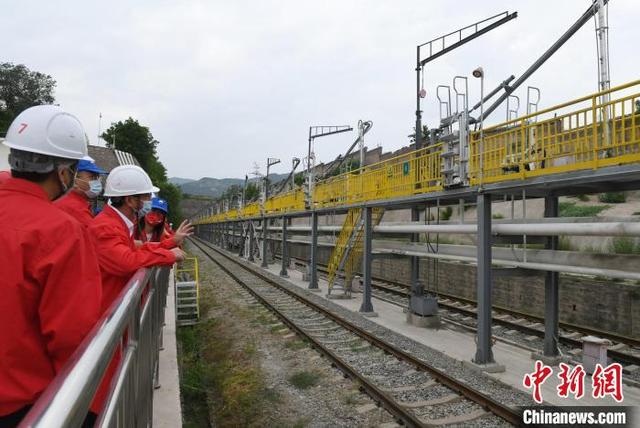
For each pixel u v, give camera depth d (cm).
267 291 1591
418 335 956
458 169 815
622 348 859
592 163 569
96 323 158
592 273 631
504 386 657
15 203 163
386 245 1234
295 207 1991
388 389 636
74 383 104
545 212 788
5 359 154
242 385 705
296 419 569
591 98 573
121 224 341
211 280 1928
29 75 4731
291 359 798
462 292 1462
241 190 4453
